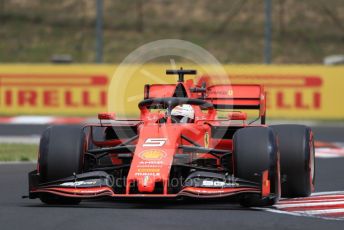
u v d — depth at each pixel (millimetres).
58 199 32875
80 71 104000
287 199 35781
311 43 154750
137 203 33438
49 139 31984
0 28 159000
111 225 26922
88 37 157250
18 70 104375
